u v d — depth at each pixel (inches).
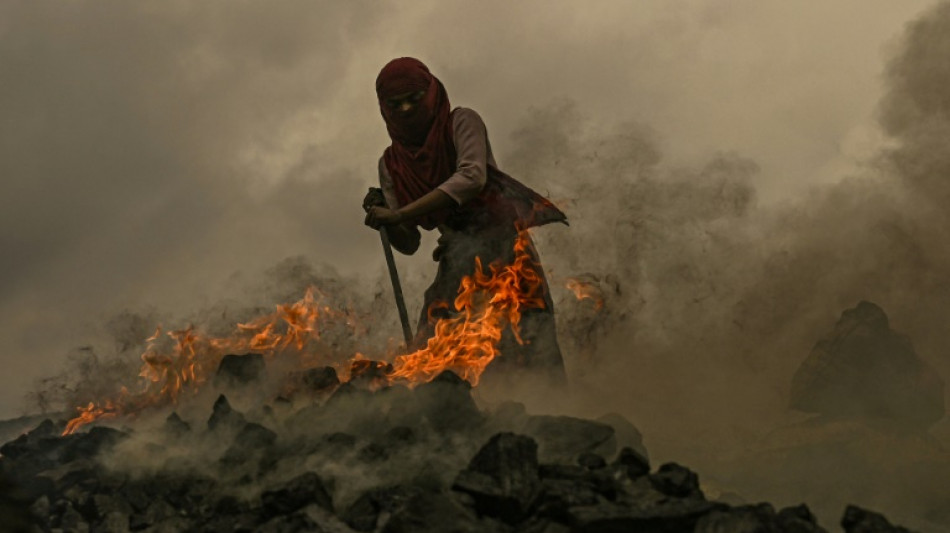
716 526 137.2
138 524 170.2
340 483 163.6
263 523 154.8
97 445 200.7
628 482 155.6
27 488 183.9
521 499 147.3
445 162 258.1
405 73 254.1
